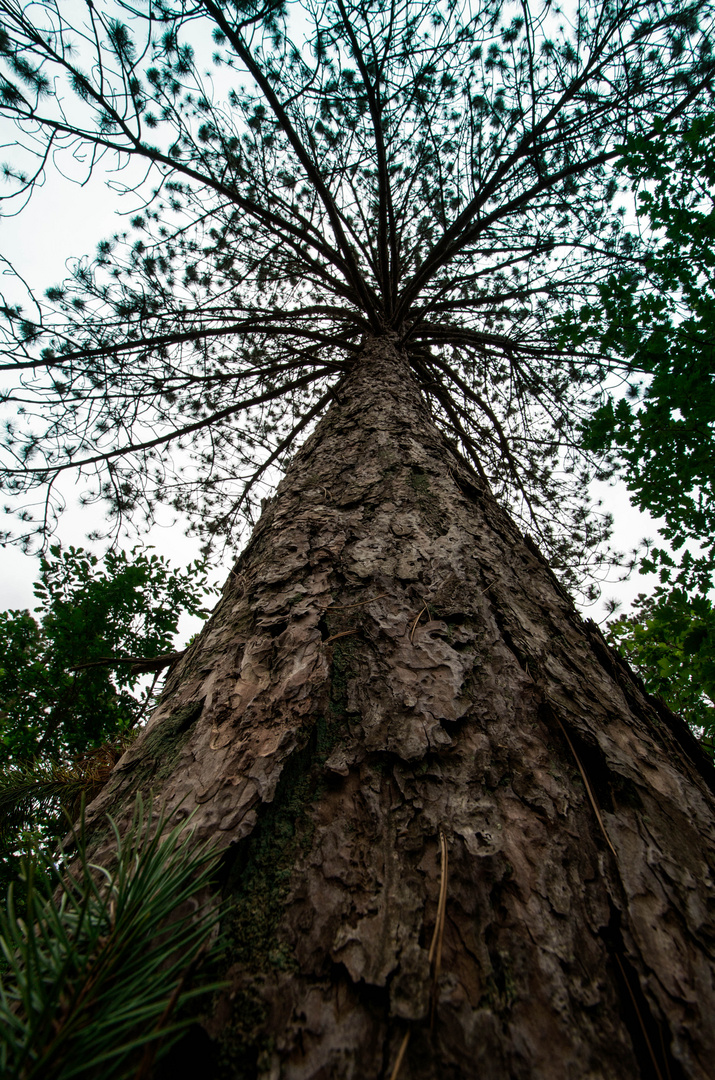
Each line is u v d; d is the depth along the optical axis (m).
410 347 4.76
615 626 2.98
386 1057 0.53
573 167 3.88
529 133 3.50
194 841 0.77
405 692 1.01
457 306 4.95
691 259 2.15
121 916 0.59
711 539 2.17
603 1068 0.53
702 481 2.17
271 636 1.19
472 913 0.67
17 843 2.01
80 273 3.80
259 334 4.88
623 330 2.27
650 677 2.65
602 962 0.63
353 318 4.71
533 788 0.85
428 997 0.58
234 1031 0.57
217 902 0.70
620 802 0.86
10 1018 0.48
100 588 3.43
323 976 0.62
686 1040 0.56
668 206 2.20
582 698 1.07
